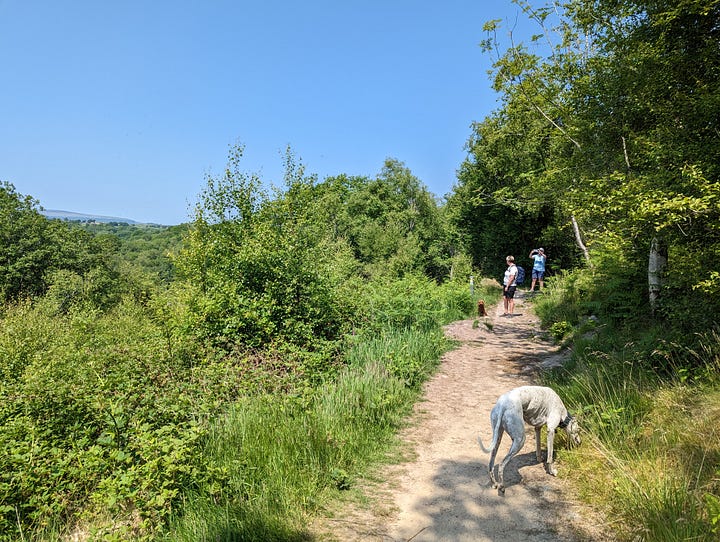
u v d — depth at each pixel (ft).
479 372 29.17
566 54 37.76
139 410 18.79
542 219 88.74
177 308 40.47
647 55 24.79
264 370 25.79
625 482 13.23
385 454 17.70
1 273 125.08
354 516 13.34
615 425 16.55
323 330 35.91
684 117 22.15
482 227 108.68
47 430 16.87
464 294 55.72
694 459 13.53
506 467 16.30
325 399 21.21
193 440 14.94
